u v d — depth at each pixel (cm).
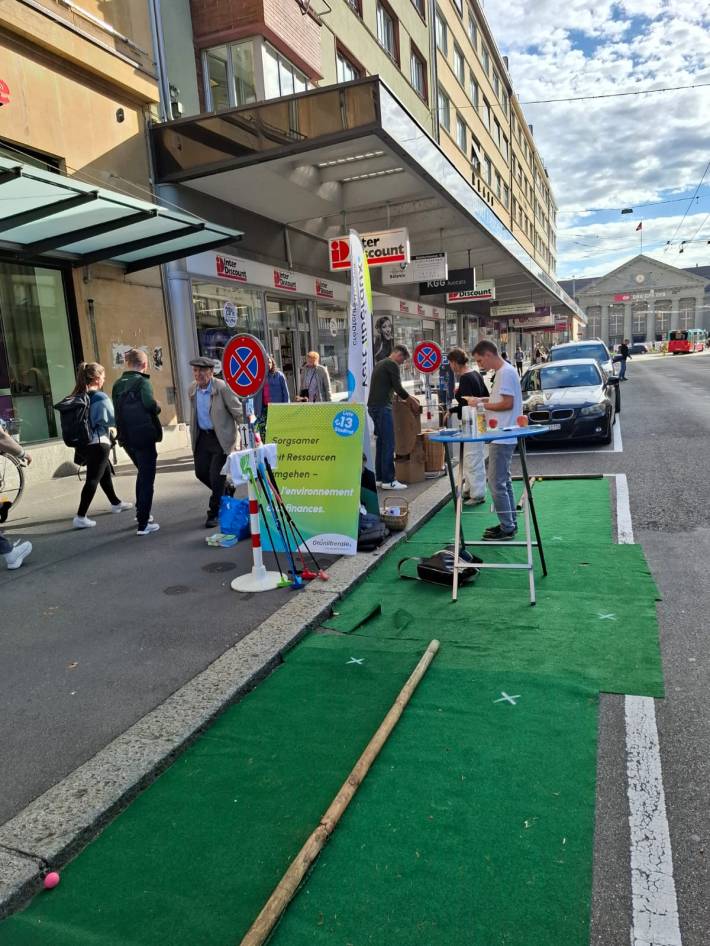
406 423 824
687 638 380
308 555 561
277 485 568
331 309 1797
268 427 574
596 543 565
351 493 552
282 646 385
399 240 1240
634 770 268
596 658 361
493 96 3725
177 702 328
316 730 307
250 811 254
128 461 1068
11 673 375
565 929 197
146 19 1073
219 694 333
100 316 998
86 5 949
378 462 805
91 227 792
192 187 1166
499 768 272
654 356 7194
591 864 221
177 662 378
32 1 847
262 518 581
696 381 2566
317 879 219
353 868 223
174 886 221
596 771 269
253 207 1327
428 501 723
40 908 216
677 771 267
